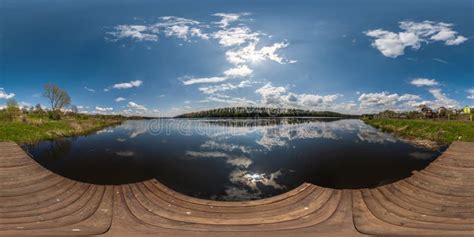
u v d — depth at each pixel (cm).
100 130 3625
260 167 1612
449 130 2662
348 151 2092
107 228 739
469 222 762
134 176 1455
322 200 912
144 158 1855
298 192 977
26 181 1049
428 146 2319
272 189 1248
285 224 763
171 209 859
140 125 4519
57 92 3975
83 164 1714
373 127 4328
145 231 723
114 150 2156
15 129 2533
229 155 1944
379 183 1341
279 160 1792
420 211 834
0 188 985
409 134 3070
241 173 1485
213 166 1642
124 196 942
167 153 2025
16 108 3484
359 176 1447
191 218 803
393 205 873
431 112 5088
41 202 900
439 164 1159
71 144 2456
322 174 1470
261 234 704
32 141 2428
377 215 811
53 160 1828
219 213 837
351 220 781
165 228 741
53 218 798
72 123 3616
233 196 1157
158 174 1477
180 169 1577
